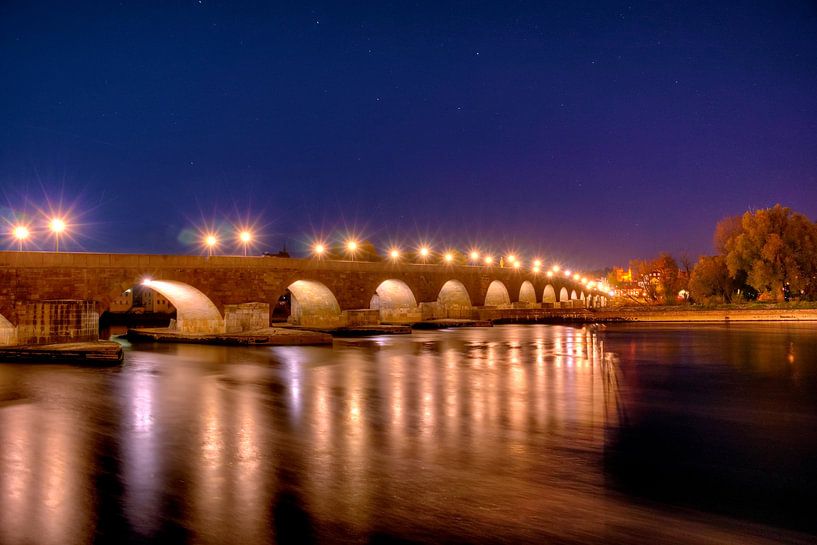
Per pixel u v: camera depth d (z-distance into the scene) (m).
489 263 117.56
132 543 12.07
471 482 15.58
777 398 27.80
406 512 13.59
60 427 21.70
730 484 15.72
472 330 73.69
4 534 12.51
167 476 16.05
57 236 47.00
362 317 68.19
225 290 55.31
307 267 62.66
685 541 12.29
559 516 13.46
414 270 77.62
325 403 26.16
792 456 18.38
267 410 24.66
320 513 13.52
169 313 113.31
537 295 115.12
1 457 17.88
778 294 90.81
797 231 90.25
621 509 13.91
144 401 26.62
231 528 12.74
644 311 94.12
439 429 21.27
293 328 69.31
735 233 100.69
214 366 38.50
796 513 13.79
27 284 43.69
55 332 43.91
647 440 20.08
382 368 37.72
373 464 17.06
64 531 12.64
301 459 17.55
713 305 95.94
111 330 80.12
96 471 16.52
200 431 21.00
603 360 42.16
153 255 50.16
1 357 40.44
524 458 17.72
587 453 18.36
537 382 32.03
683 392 29.22
